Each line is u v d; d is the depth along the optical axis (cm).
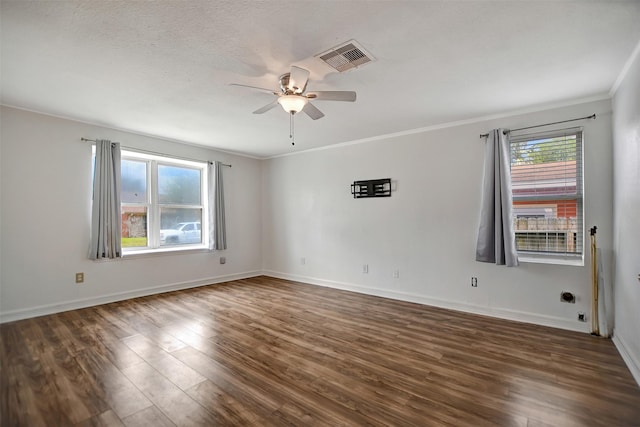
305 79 226
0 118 329
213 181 520
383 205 451
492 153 348
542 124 331
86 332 307
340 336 302
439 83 273
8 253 335
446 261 396
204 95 298
